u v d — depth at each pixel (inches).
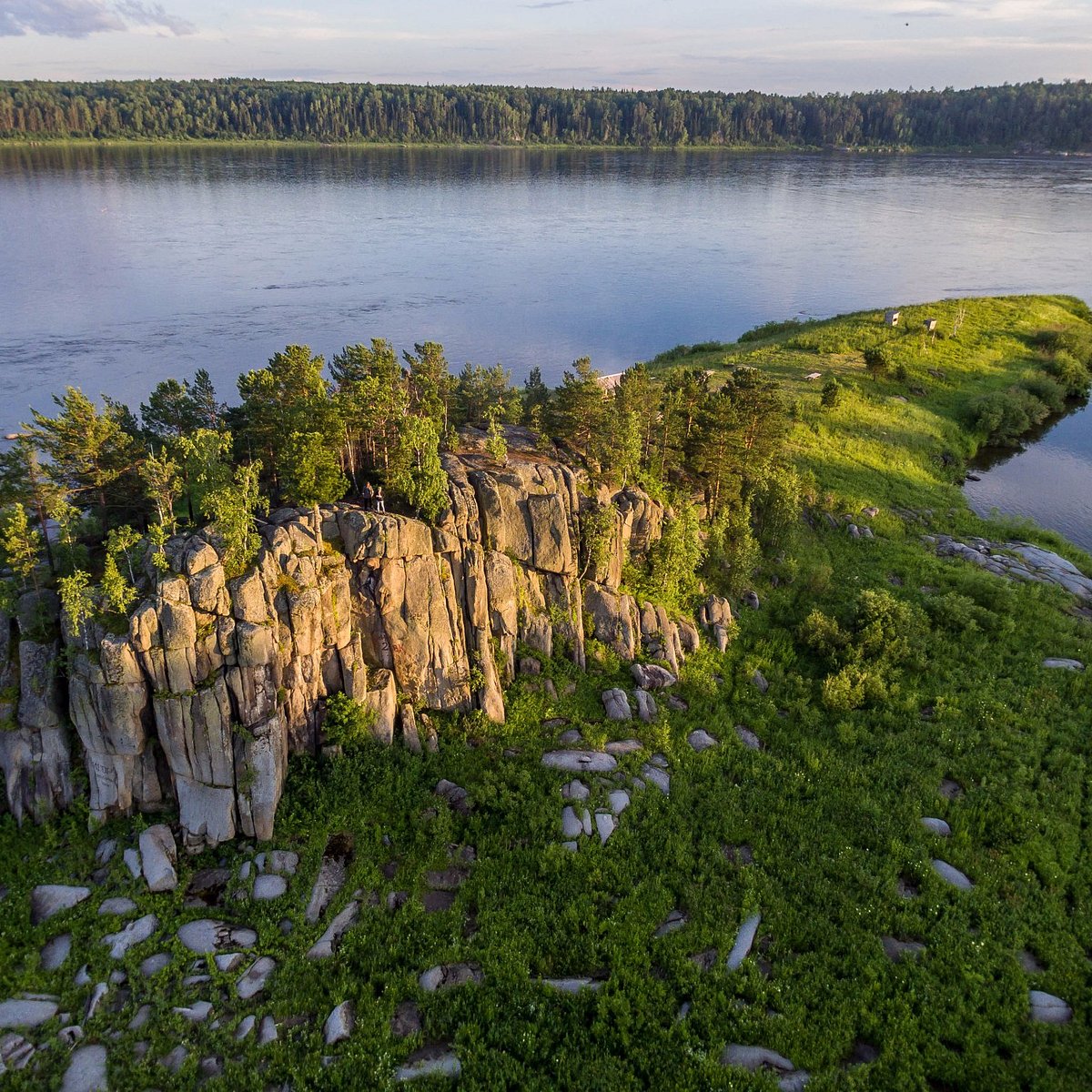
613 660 2010.3
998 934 1430.9
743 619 2329.0
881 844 1612.9
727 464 2464.3
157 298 6328.7
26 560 1567.4
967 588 2532.0
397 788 1663.4
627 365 5221.5
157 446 2042.3
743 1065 1227.2
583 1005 1314.0
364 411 1948.8
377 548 1708.9
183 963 1348.4
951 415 4168.3
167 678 1481.3
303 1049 1241.4
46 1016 1261.1
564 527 1975.9
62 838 1520.7
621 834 1616.6
